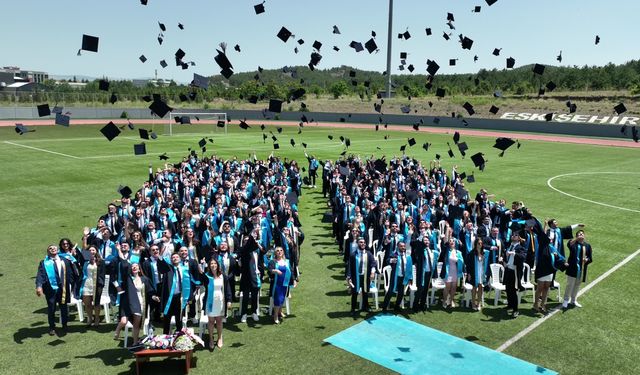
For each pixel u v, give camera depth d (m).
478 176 28.44
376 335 8.98
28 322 9.27
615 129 55.06
